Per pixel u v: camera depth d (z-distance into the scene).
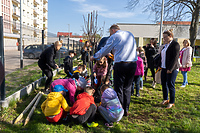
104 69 4.71
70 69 6.39
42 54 5.03
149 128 3.26
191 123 3.41
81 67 5.00
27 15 41.50
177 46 4.02
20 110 3.82
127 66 3.39
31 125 3.15
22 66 5.66
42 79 6.27
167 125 3.37
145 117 3.77
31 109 3.76
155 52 6.22
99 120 3.56
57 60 9.54
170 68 4.02
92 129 3.15
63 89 3.72
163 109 4.21
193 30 15.70
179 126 3.33
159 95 5.38
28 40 6.32
